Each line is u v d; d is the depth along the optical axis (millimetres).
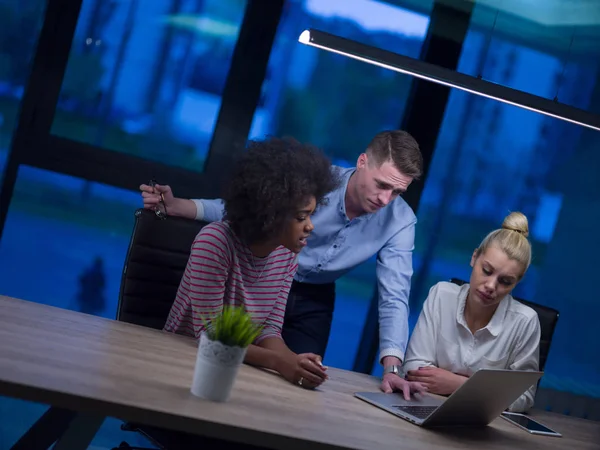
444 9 3557
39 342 1503
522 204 3846
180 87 3416
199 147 3447
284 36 3496
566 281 3898
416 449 1495
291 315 2834
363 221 2736
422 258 3760
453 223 3773
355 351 3736
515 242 2260
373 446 1427
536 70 3770
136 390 1346
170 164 3408
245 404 1464
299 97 3543
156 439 1761
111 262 3443
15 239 3330
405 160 2508
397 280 2693
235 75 3436
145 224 2254
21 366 1293
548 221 3879
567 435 2090
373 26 3590
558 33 3738
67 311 1907
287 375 1796
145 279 2244
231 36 3432
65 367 1364
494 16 3635
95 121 3334
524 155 3816
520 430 1990
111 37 3328
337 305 3707
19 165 3254
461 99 3693
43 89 3232
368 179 2574
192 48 3414
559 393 3887
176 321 2066
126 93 3367
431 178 3723
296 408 1554
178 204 2441
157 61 3387
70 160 3285
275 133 3537
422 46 3633
